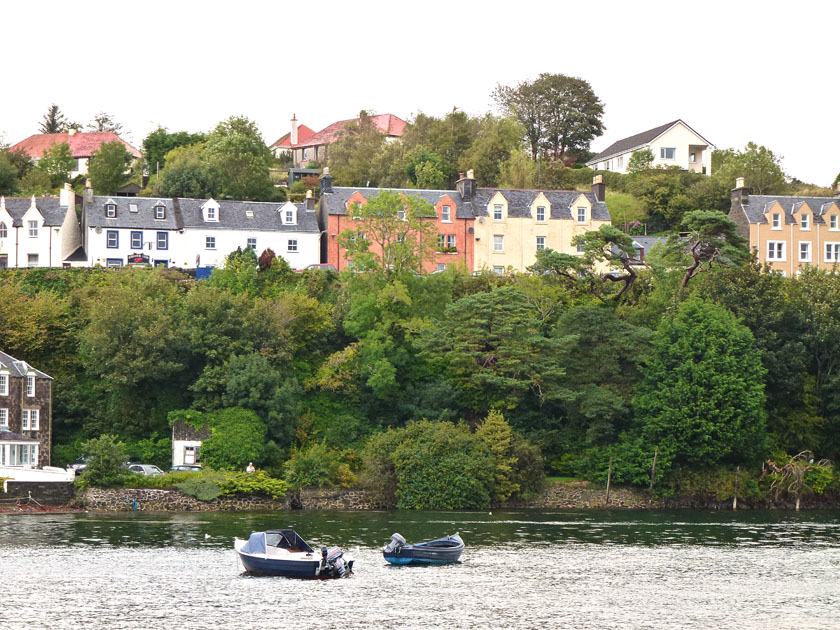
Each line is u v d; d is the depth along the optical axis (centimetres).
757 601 11000
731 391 19112
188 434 19338
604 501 19175
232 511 17588
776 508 19488
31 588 11125
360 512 17862
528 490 19012
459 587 11575
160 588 11256
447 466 18538
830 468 19888
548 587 11619
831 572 12562
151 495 17512
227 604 10588
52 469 18075
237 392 19475
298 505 18262
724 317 19950
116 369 19938
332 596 11044
